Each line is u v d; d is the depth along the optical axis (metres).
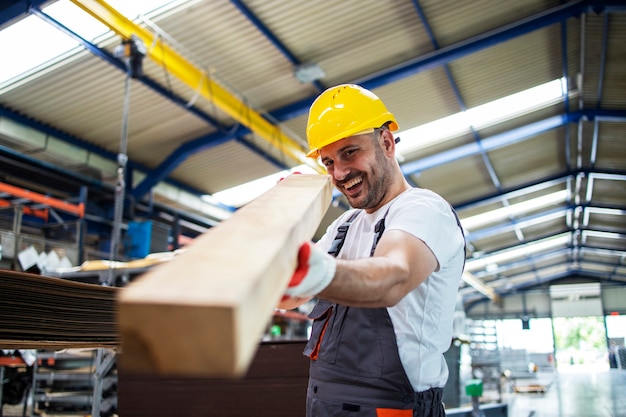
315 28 6.20
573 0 6.70
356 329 1.14
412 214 1.00
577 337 25.23
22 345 1.31
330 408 1.12
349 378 1.12
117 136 7.65
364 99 1.25
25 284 1.24
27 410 5.39
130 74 5.05
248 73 6.77
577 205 14.76
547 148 10.99
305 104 7.54
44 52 5.50
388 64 7.16
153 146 8.09
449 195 12.34
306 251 0.59
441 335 1.19
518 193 12.52
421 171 10.65
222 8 5.53
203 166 9.02
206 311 0.36
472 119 9.10
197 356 0.37
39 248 5.51
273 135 7.71
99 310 1.49
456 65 7.58
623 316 24.48
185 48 6.05
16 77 5.86
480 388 5.21
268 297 0.44
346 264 0.68
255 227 0.56
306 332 10.66
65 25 5.06
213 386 2.11
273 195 0.79
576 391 11.34
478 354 14.55
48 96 6.38
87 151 7.73
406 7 6.18
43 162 6.87
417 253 0.92
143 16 5.34
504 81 8.28
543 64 8.09
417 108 8.51
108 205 7.58
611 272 24.30
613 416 7.15
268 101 7.52
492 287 25.94
